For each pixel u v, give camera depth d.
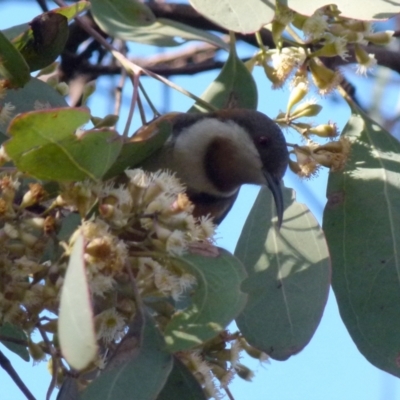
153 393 5.13
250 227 7.32
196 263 5.66
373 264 7.34
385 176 7.57
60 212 5.51
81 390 5.53
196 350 6.33
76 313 4.50
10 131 5.09
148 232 5.55
